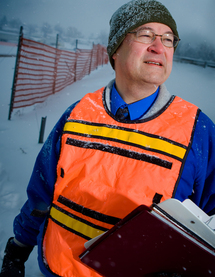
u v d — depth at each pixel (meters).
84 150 1.22
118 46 1.29
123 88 1.29
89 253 0.89
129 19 1.22
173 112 1.18
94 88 11.46
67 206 1.23
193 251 0.70
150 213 0.70
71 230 1.20
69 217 1.22
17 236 1.57
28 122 6.94
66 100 9.43
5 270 1.53
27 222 1.52
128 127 1.17
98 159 1.17
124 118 1.27
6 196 3.56
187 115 1.16
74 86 11.87
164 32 1.21
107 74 16.02
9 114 7.05
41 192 1.46
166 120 1.15
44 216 1.50
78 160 1.22
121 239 0.80
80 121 1.28
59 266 1.23
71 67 12.76
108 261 0.89
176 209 0.75
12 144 5.41
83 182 1.17
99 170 1.16
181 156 1.08
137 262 0.85
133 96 1.27
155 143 1.10
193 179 1.13
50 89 10.02
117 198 1.10
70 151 1.25
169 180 1.06
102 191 1.13
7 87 10.34
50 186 1.42
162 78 1.20
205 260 0.70
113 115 1.23
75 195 1.20
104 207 1.12
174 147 1.09
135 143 1.12
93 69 18.31
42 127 5.53
